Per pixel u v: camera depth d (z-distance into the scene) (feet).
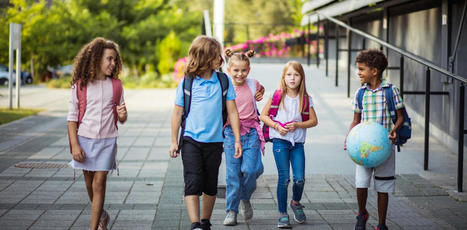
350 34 34.65
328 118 30.71
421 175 21.33
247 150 15.12
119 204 17.33
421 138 28.27
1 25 105.70
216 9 35.14
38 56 112.78
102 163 13.24
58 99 62.28
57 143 29.22
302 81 15.43
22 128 35.45
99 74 13.29
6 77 101.40
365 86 14.87
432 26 30.01
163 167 22.97
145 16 121.60
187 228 14.99
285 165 15.30
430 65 20.98
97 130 13.17
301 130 15.46
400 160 23.79
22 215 16.01
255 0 161.99
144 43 118.73
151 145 28.53
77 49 110.83
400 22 35.47
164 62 93.86
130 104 51.21
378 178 14.42
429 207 17.30
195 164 13.14
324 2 45.88
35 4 111.04
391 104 14.44
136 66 120.37
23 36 107.65
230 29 114.01
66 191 18.85
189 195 12.98
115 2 117.39
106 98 13.26
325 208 17.17
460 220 15.99
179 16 121.90
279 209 15.35
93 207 13.35
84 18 112.47
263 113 15.67
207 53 13.17
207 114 13.25
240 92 15.23
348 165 23.03
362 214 14.60
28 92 75.82
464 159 24.09
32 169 22.40
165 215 16.19
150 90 74.64
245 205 15.62
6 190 18.92
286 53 62.08
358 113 14.97
